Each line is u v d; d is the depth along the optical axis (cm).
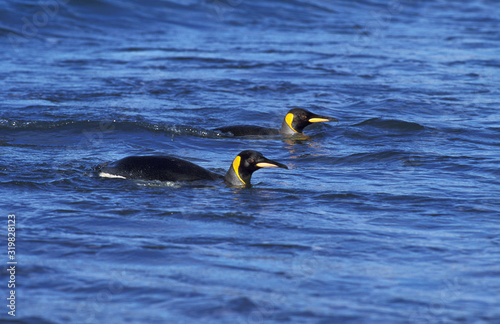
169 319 851
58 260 1035
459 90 2802
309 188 1484
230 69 3225
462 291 930
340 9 5362
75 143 1895
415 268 1013
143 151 1828
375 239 1143
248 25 4606
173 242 1123
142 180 1488
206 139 2017
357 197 1408
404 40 4216
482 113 2378
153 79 2936
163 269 1005
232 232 1179
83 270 998
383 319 849
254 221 1243
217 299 903
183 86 2814
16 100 2431
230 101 2564
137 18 4512
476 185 1498
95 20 4356
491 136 2038
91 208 1302
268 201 1381
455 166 1680
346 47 3931
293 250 1090
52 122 2088
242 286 946
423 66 3369
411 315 860
